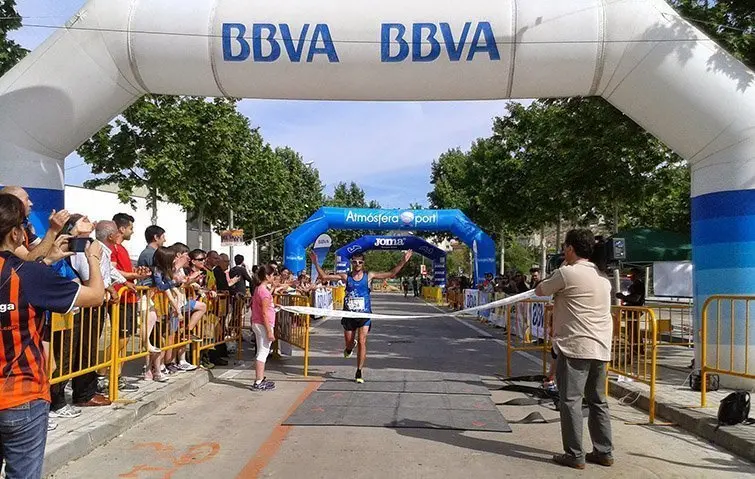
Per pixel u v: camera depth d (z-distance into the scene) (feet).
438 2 26.73
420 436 20.27
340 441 19.66
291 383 29.30
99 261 11.53
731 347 24.40
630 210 72.64
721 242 26.50
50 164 28.22
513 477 16.43
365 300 30.35
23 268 10.04
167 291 26.21
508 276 63.77
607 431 17.53
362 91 28.40
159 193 61.05
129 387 25.30
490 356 40.06
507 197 89.56
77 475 16.31
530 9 26.50
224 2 27.20
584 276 17.35
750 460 17.98
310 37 26.81
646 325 27.09
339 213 80.79
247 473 16.63
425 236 132.16
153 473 16.56
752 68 32.48
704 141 26.73
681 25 26.45
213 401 25.30
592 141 48.37
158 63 27.55
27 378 9.96
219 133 61.26
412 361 37.24
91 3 27.43
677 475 16.71
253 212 103.45
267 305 27.63
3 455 10.20
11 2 34.27
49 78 27.22
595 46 26.50
